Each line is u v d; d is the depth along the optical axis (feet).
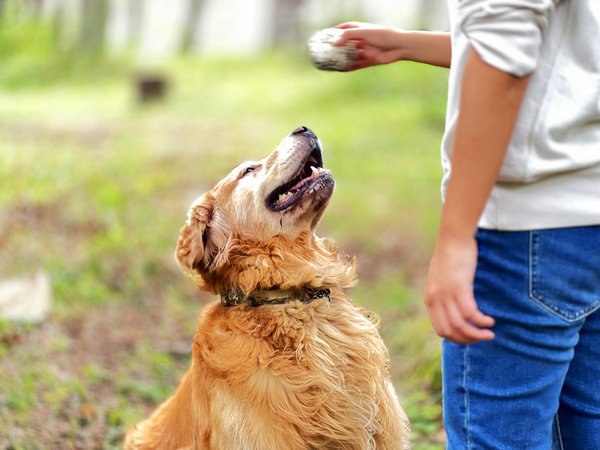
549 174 5.15
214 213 9.39
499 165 4.83
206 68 71.82
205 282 9.48
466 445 5.90
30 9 81.20
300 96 54.24
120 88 63.05
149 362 16.11
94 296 19.39
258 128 43.98
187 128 44.24
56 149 35.91
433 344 15.17
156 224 25.55
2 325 16.10
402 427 9.07
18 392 13.11
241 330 8.47
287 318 8.43
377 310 19.92
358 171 34.60
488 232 5.46
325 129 43.19
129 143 38.99
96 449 12.03
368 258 24.82
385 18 90.27
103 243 22.91
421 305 19.67
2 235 22.49
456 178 4.90
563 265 5.31
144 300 20.07
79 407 13.21
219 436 8.23
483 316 5.03
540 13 4.62
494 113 4.69
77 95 59.98
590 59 5.11
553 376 5.65
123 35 102.32
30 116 46.68
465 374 5.85
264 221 9.02
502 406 5.71
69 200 26.73
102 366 15.51
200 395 8.71
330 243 9.96
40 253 21.49
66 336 16.72
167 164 34.42
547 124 5.06
